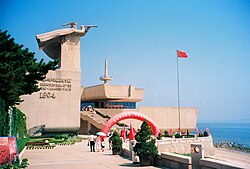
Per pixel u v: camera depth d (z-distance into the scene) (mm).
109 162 20453
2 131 20375
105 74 79625
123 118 41531
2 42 22172
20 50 24750
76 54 55250
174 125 77875
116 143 25734
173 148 36375
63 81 52906
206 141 42812
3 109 20656
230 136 126562
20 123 35375
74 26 56125
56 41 55188
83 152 28250
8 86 21594
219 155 43969
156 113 75938
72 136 50688
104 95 73062
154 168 16922
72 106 53094
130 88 75000
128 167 17703
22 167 17359
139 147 17859
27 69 25406
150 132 18000
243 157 42125
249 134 150875
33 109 50062
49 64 27281
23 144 28781
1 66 20094
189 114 80688
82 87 83250
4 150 16266
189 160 14680
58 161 21125
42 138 44562
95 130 66500
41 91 50938
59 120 51812
